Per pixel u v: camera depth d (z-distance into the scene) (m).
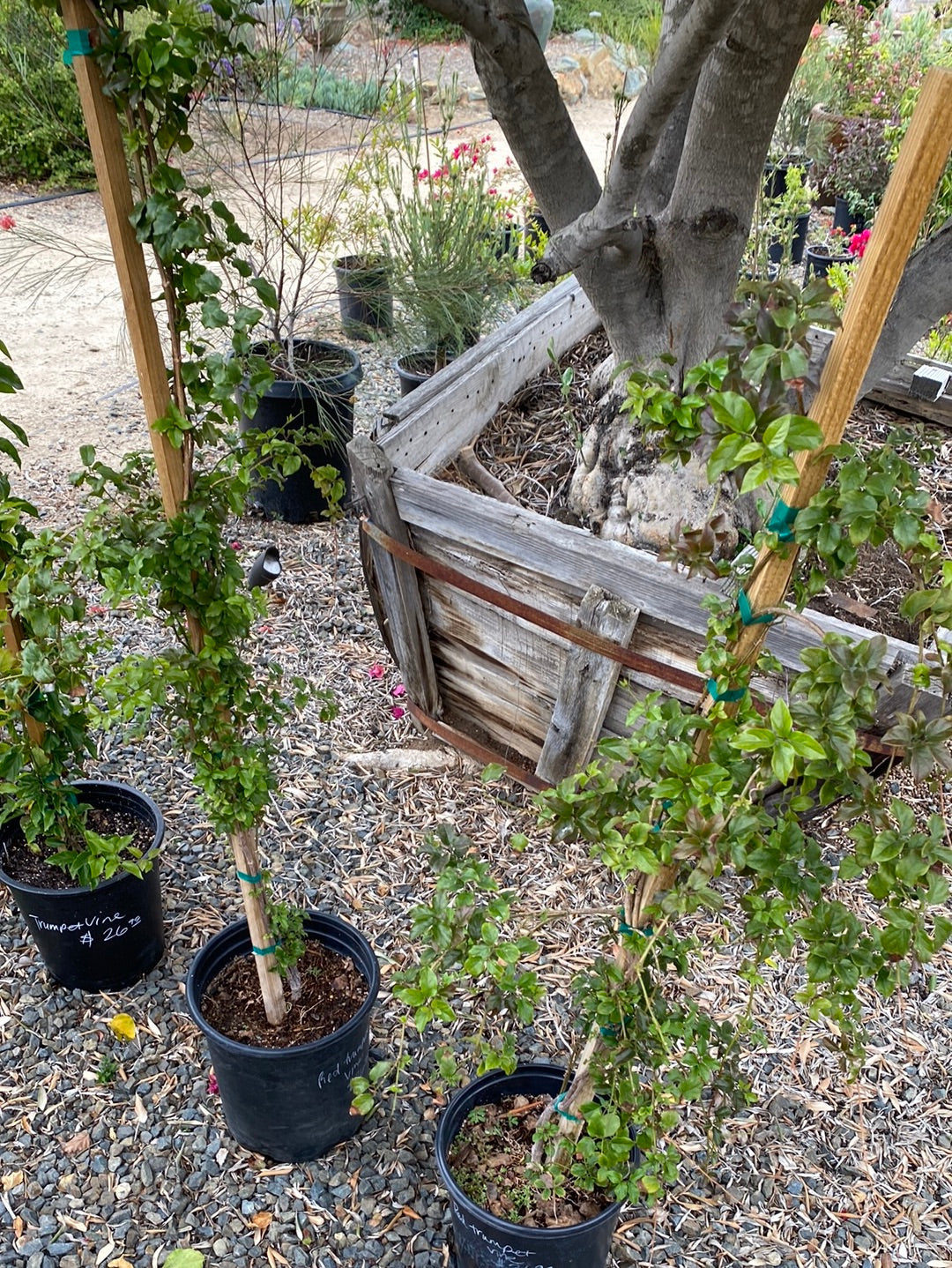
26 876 2.12
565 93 10.09
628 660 2.15
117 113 1.16
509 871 2.44
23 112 5.49
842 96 7.27
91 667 3.01
